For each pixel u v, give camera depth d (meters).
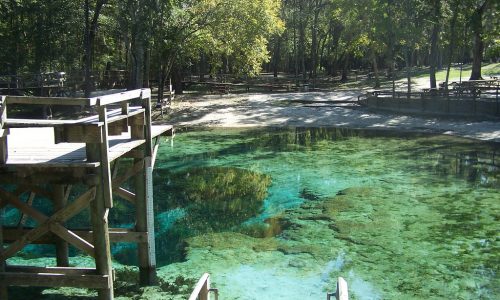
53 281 7.43
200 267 11.02
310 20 63.75
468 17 35.75
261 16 38.34
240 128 32.59
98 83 41.69
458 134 27.67
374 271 10.72
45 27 36.84
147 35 32.59
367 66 87.69
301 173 20.05
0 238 7.56
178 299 9.26
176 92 51.25
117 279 10.19
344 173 19.88
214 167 21.42
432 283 10.09
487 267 10.80
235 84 57.19
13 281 7.49
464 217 14.17
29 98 6.79
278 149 25.28
